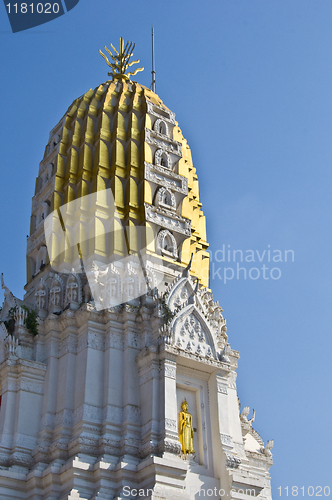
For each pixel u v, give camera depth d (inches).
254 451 2395.4
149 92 2787.9
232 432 2186.3
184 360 2085.4
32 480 1899.6
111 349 2110.0
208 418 2090.3
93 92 2773.1
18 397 2058.3
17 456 1958.7
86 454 1930.4
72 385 2079.2
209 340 2183.8
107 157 2518.5
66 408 2030.0
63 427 1993.1
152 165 2501.2
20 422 2017.7
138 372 2090.3
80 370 2082.9
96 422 1994.3
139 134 2576.3
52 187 2522.1
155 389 2014.0
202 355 2119.8
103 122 2598.4
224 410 2094.0
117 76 2856.8
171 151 2588.6
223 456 2012.8
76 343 2150.6
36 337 2185.0
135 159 2509.8
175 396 2009.1
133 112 2620.6
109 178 2479.1
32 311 2225.6
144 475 1865.2
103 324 2159.2
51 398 2071.9
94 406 2020.2
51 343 2161.7
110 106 2664.9
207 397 2123.5
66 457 1950.1
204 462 2021.4
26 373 2092.8
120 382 2073.1
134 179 2470.5
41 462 1951.3
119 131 2566.4
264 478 2311.8
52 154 2655.0
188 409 2089.1
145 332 2142.0
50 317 2196.1
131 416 2005.4
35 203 2635.3
